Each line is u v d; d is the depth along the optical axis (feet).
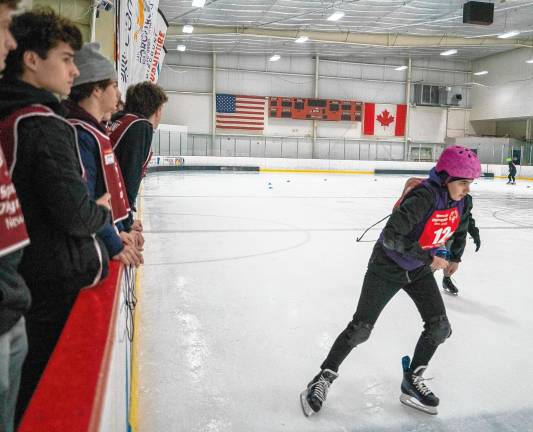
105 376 2.49
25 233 2.72
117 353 3.77
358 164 84.58
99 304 3.73
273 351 10.12
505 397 8.51
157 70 23.66
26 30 4.13
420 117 92.27
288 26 68.80
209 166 78.02
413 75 91.30
